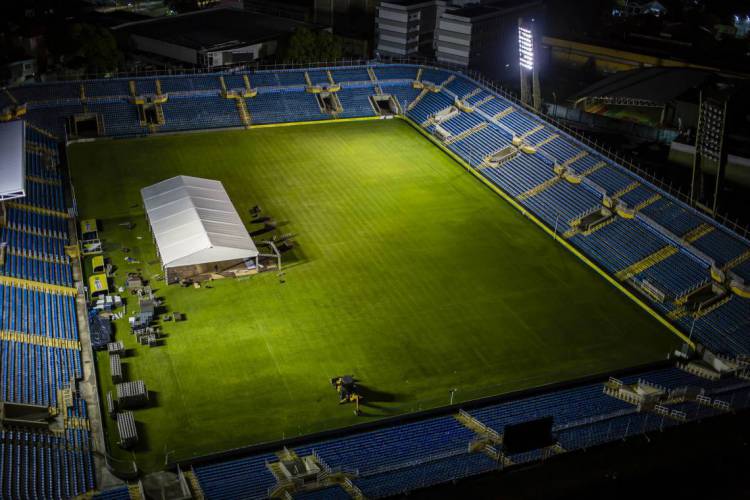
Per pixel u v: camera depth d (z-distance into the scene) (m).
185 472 54.97
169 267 77.50
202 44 142.88
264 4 198.88
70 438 56.38
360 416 61.84
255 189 99.31
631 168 106.50
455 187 103.44
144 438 58.25
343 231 90.38
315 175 104.50
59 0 169.25
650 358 71.31
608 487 54.38
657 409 63.53
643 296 80.19
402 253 86.44
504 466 55.59
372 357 69.12
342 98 127.00
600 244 88.31
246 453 57.34
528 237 91.62
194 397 62.94
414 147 115.75
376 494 52.34
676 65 155.12
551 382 67.12
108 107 114.50
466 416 62.16
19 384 59.38
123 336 69.81
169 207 87.00
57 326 68.81
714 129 84.44
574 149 103.62
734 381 68.50
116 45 132.50
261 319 73.44
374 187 102.00
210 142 112.88
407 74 132.62
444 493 52.91
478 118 117.69
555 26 192.38
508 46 172.12
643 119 135.75
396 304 77.06
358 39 166.00
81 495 50.97
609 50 162.75
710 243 83.44
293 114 122.56
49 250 79.88
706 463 57.38
